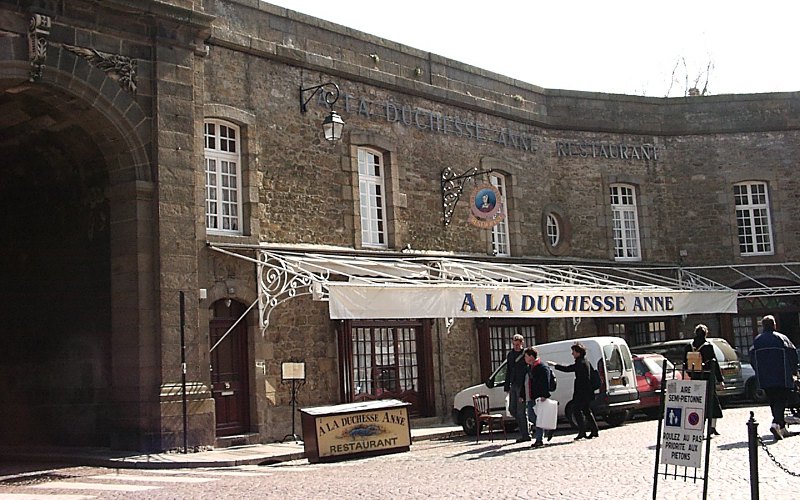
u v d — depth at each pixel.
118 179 13.40
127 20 13.32
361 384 16.97
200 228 14.45
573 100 22.52
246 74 15.89
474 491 8.45
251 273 15.20
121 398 13.17
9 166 14.94
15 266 15.23
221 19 15.65
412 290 14.87
